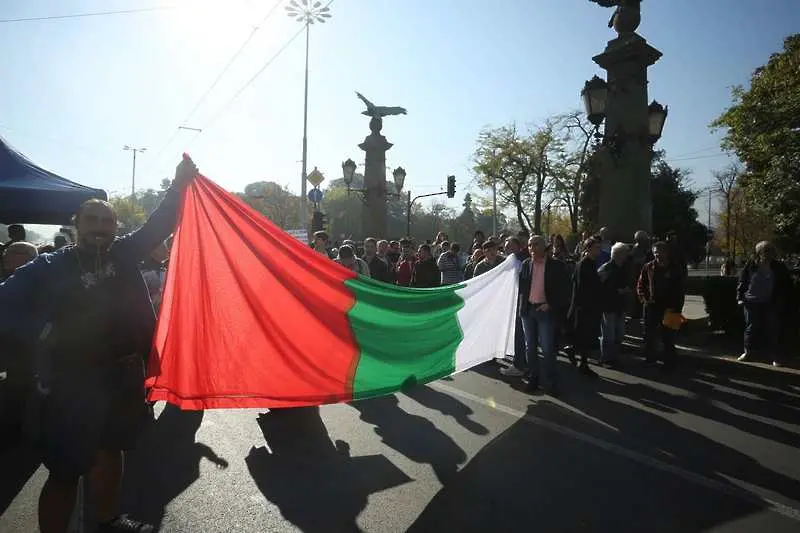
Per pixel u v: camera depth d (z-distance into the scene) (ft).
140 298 9.93
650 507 12.50
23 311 8.73
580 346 25.21
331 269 14.33
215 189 12.47
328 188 260.01
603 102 36.19
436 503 12.73
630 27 38.11
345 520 11.94
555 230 155.22
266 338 12.74
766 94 47.57
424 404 20.81
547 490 13.37
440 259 36.63
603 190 39.34
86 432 8.92
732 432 17.54
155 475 14.42
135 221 210.79
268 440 17.03
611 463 15.03
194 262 11.99
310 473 14.48
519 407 20.34
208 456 15.75
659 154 146.92
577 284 25.30
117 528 10.17
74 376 8.96
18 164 24.86
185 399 11.77
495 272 22.38
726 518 12.01
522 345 26.03
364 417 19.26
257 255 12.87
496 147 112.06
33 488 13.67
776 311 25.95
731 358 27.02
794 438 16.98
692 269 186.29
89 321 9.10
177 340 11.64
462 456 15.58
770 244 26.14
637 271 35.68
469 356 20.57
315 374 13.61
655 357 27.17
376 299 15.51
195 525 11.77
